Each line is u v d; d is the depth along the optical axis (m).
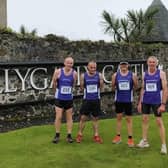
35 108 13.12
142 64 16.16
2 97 12.27
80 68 14.19
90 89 9.20
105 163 7.93
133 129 10.78
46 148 8.83
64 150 8.67
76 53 14.23
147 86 8.46
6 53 12.42
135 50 16.16
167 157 8.27
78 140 9.30
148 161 8.03
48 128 10.94
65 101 9.13
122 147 8.93
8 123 12.28
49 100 13.42
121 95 8.93
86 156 8.29
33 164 7.80
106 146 9.02
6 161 7.97
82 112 9.28
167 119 12.24
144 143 8.89
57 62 13.53
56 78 9.09
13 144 9.20
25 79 12.79
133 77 8.91
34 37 13.09
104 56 15.06
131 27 19.55
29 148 8.84
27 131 10.55
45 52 13.36
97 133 9.40
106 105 15.02
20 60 12.73
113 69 15.21
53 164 7.80
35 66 13.01
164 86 8.33
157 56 17.00
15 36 12.62
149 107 8.67
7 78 12.32
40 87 13.20
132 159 8.16
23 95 12.77
